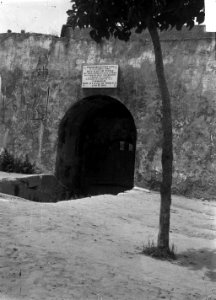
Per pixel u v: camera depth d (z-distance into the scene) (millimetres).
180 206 12820
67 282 4402
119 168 20156
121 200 12211
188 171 14781
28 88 17484
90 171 20344
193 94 15016
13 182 12945
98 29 6699
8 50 17969
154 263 5852
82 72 16625
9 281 4250
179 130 15047
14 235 5938
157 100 15469
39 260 4961
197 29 15289
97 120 20094
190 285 5129
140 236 7523
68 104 16828
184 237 8078
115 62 16219
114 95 16094
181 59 15328
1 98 17844
